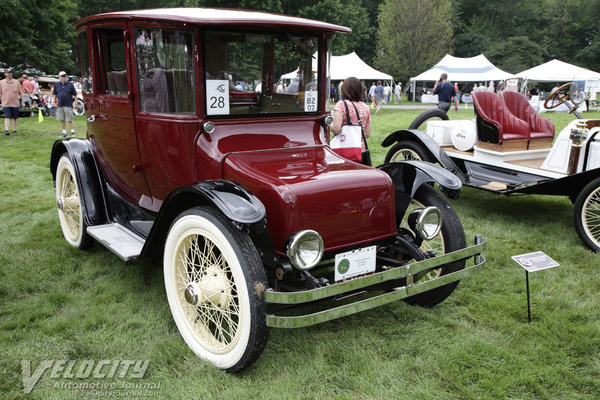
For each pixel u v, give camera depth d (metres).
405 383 2.33
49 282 3.35
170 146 2.89
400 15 34.03
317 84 3.17
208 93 2.72
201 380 2.31
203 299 2.38
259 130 2.92
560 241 4.34
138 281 3.37
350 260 2.51
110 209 3.62
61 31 19.83
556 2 54.94
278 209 2.35
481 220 4.95
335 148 3.91
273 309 2.18
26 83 16.80
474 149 5.55
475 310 3.07
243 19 2.64
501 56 50.69
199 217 2.33
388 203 2.69
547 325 2.88
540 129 5.55
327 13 25.98
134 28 2.92
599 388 2.33
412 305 3.12
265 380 2.35
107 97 3.33
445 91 11.98
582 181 4.15
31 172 6.94
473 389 2.30
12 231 4.41
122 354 2.52
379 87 19.47
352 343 2.65
